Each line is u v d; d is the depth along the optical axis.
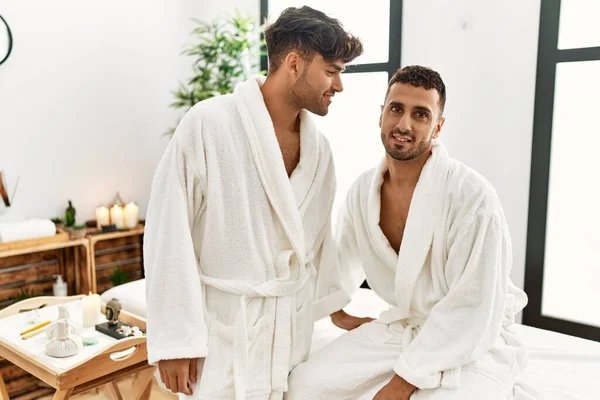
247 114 1.16
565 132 2.21
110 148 2.88
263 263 1.19
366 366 1.25
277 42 1.16
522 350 1.27
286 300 1.22
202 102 1.18
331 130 2.88
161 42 3.08
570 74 2.17
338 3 2.77
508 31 2.22
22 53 2.48
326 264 1.42
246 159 1.16
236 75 2.93
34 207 2.59
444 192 1.23
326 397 1.23
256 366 1.18
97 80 2.79
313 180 1.29
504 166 2.30
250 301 1.18
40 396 2.29
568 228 2.25
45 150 2.61
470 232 1.19
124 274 2.77
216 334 1.16
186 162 1.13
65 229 2.59
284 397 1.26
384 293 1.43
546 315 2.30
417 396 1.16
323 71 1.14
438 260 1.24
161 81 3.10
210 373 1.13
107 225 2.74
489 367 1.19
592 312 2.24
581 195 2.21
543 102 2.18
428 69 1.22
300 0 2.92
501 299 1.21
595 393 1.33
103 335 1.76
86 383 1.57
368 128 2.75
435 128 1.27
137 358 1.65
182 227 1.11
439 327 1.20
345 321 1.56
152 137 3.09
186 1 3.19
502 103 2.27
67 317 1.65
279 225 1.20
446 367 1.15
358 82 2.74
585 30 2.12
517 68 2.22
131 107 2.96
